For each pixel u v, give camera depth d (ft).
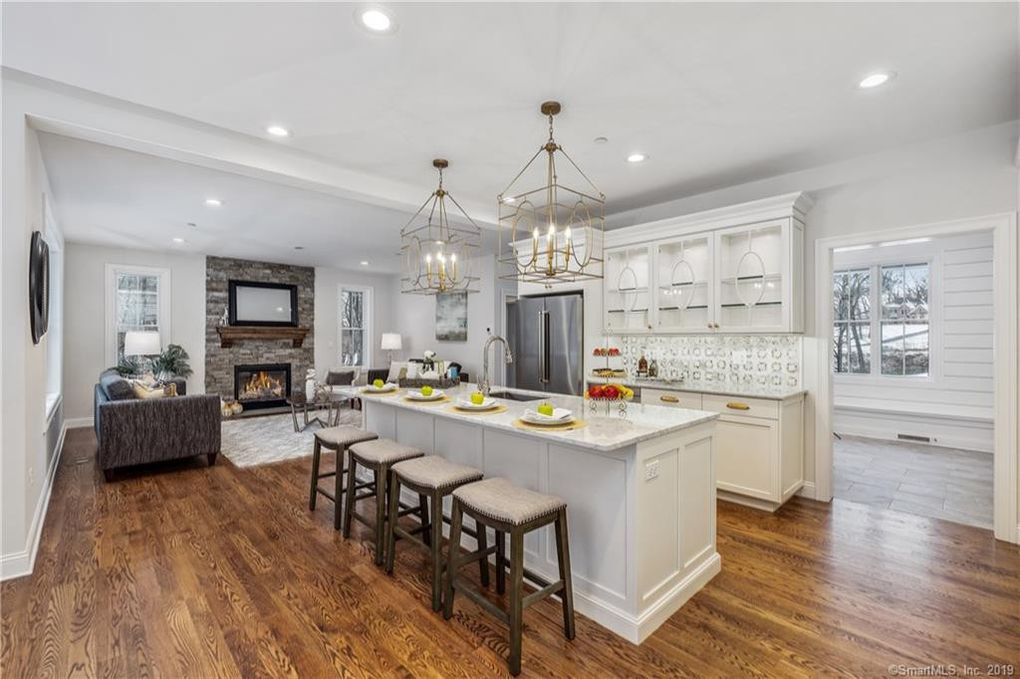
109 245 21.79
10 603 7.27
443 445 10.21
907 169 10.57
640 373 14.55
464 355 26.61
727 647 6.32
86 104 8.57
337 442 10.27
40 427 10.16
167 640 6.43
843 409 19.61
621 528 6.70
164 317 23.49
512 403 10.00
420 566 8.63
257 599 7.46
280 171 10.72
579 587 7.28
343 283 29.71
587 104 8.51
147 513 11.08
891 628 6.70
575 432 6.78
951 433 17.34
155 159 11.33
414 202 13.28
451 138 9.97
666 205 14.70
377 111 8.77
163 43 6.72
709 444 8.21
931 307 18.03
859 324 19.85
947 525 10.37
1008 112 9.02
